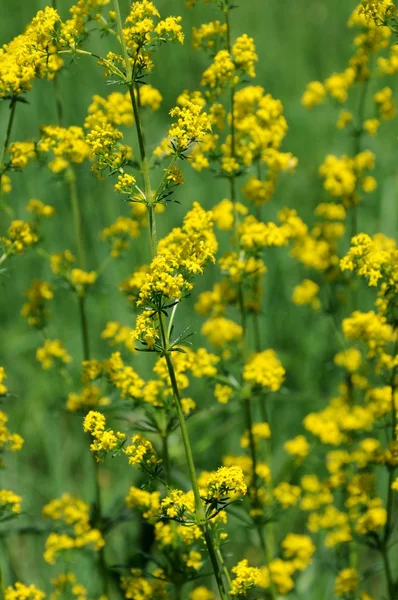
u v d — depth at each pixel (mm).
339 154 14867
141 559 9617
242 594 6770
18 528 8773
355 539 8727
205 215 7363
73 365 12273
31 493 11289
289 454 11148
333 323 9789
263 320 12609
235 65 8023
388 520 7809
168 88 15656
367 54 9766
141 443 6355
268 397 9320
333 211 9953
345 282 9859
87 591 9906
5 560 9930
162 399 7695
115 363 8078
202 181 14312
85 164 9875
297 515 10742
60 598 8914
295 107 16125
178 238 7402
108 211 13383
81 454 11984
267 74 17156
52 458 11320
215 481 6164
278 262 13242
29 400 12000
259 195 8812
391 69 9828
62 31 6422
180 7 16688
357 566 9609
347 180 9703
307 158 15164
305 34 17969
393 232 13469
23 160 7773
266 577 8602
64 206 13562
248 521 8719
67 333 12797
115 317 12727
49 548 8625
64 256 8961
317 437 9648
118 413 10352
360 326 8227
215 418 11438
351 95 15523
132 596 7910
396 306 7336
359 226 13539
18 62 6699
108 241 9141
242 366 8758
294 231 9078
